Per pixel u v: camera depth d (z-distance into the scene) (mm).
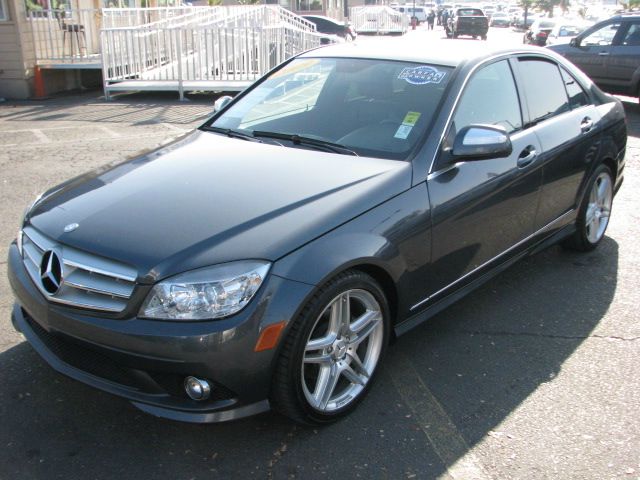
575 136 4508
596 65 12742
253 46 13586
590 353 3703
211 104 12844
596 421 3090
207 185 3141
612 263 4992
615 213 6156
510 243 4043
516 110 4098
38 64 13789
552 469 2764
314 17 23781
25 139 9273
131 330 2576
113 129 10125
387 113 3701
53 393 3254
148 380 2645
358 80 4012
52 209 3178
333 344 2953
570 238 5027
